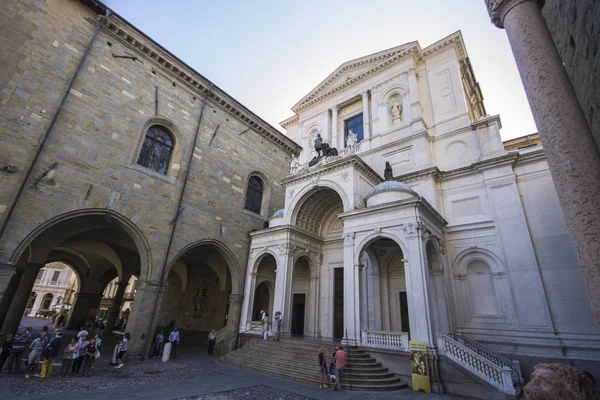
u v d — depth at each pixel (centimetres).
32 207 1369
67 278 5944
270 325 2098
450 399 1129
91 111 1653
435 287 1720
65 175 1495
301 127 3278
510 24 484
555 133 389
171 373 1388
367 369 1322
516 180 1795
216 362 1755
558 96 401
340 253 2273
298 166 2466
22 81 1431
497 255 1706
